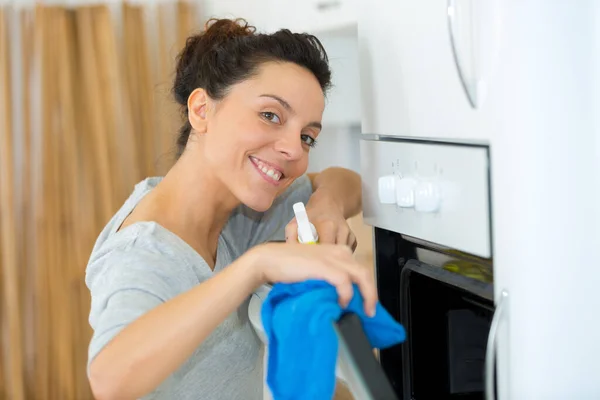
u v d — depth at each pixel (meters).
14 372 2.30
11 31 2.27
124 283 0.88
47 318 2.31
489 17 0.77
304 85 1.04
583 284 0.78
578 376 0.79
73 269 2.33
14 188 2.30
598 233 0.78
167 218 1.09
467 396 0.93
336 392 1.22
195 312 0.80
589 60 0.75
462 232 0.85
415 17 0.91
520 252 0.76
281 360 0.73
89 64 2.29
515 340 0.78
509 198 0.77
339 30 1.34
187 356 0.81
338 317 0.73
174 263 0.98
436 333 0.99
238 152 1.04
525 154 0.75
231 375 1.15
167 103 2.29
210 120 1.07
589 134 0.76
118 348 0.80
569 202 0.76
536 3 0.73
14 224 2.28
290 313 0.73
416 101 0.93
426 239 0.93
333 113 1.52
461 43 0.81
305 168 1.12
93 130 2.31
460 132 0.84
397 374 1.09
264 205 1.08
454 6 0.81
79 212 2.32
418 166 0.94
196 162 1.10
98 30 2.30
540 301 0.76
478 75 0.80
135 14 2.33
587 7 0.75
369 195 1.10
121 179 2.36
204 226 1.14
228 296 0.81
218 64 1.06
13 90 2.29
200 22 2.35
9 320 2.29
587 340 0.79
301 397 0.73
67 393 2.33
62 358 2.32
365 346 0.71
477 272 0.87
